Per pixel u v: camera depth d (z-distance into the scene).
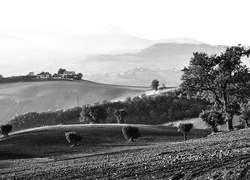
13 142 60.88
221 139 32.84
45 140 62.28
